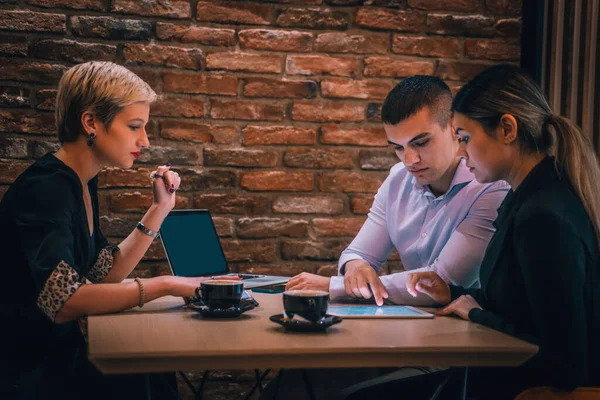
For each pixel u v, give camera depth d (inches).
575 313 47.5
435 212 75.5
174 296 64.6
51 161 59.8
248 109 103.4
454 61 108.5
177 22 101.3
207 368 42.0
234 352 41.9
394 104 68.6
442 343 45.1
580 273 48.4
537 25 106.7
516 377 50.9
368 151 106.7
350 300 66.1
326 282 67.8
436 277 63.1
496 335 48.4
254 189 103.9
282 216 105.0
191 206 102.2
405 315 56.3
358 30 105.9
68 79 61.9
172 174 71.9
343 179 106.2
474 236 68.2
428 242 75.7
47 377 55.1
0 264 56.6
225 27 102.6
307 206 105.3
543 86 106.0
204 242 88.2
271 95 103.9
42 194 56.4
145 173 100.7
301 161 105.0
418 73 107.6
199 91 102.0
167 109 101.2
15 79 96.7
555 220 49.3
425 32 107.7
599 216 53.4
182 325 51.5
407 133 68.2
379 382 59.6
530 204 51.6
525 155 55.8
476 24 108.7
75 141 62.6
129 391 55.7
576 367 47.0
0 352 55.9
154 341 44.7
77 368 56.1
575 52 100.2
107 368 40.8
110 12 99.3
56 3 97.5
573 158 53.9
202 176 102.5
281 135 104.2
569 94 101.0
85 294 54.3
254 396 103.3
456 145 71.0
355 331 49.4
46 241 54.4
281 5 103.7
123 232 100.2
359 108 106.3
